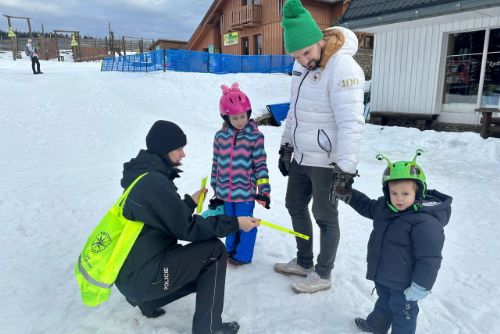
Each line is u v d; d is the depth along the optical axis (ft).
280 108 41.81
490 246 11.21
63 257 10.41
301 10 7.38
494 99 28.66
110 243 6.24
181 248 6.73
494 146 24.00
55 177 17.98
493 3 21.83
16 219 13.01
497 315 7.90
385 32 34.14
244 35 76.23
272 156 22.62
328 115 7.88
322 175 8.18
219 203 9.65
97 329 7.46
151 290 6.47
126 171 6.67
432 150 25.61
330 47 7.57
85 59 119.14
